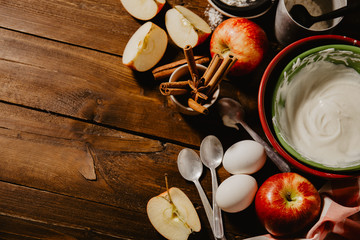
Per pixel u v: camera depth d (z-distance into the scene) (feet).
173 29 2.49
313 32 2.30
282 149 2.22
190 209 2.43
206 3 2.58
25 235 2.47
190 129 2.51
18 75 2.54
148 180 2.49
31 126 2.52
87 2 2.58
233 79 2.54
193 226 2.41
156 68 2.49
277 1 2.51
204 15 2.57
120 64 2.56
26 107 2.53
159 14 2.57
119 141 2.51
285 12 2.30
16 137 2.51
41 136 2.51
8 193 2.48
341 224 2.29
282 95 2.31
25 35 2.56
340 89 2.34
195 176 2.47
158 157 2.51
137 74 2.55
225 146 2.50
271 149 2.44
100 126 2.52
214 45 2.45
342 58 2.27
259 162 2.36
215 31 2.43
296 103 2.34
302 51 2.32
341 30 2.53
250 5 2.45
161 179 2.49
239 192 2.31
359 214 2.39
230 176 2.48
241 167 2.36
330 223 2.31
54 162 2.50
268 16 2.55
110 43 2.56
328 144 2.31
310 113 2.34
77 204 2.48
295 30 2.33
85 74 2.55
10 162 2.50
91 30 2.56
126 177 2.49
